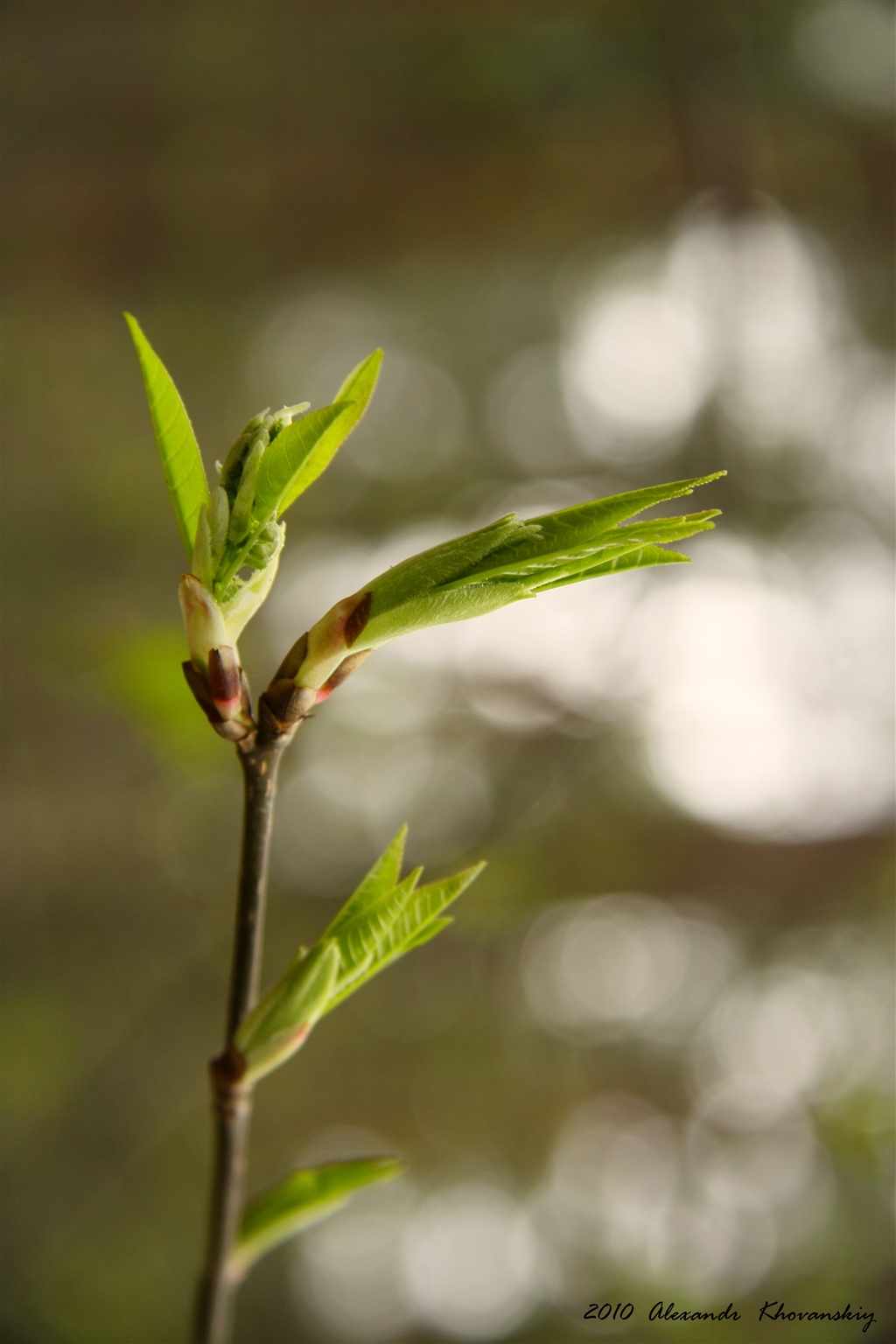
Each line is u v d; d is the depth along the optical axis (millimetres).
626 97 824
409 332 987
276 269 866
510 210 874
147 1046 786
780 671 822
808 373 880
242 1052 338
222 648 328
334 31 832
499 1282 930
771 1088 948
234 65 830
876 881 867
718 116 812
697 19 813
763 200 818
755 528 870
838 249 893
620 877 785
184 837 819
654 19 811
